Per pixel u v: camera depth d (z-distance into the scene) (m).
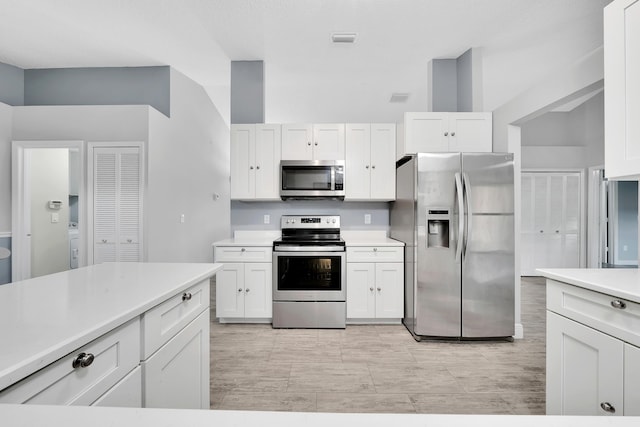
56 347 0.69
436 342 2.82
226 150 5.92
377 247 3.15
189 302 1.36
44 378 0.68
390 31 2.94
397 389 2.06
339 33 2.97
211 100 5.21
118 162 3.38
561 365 1.42
